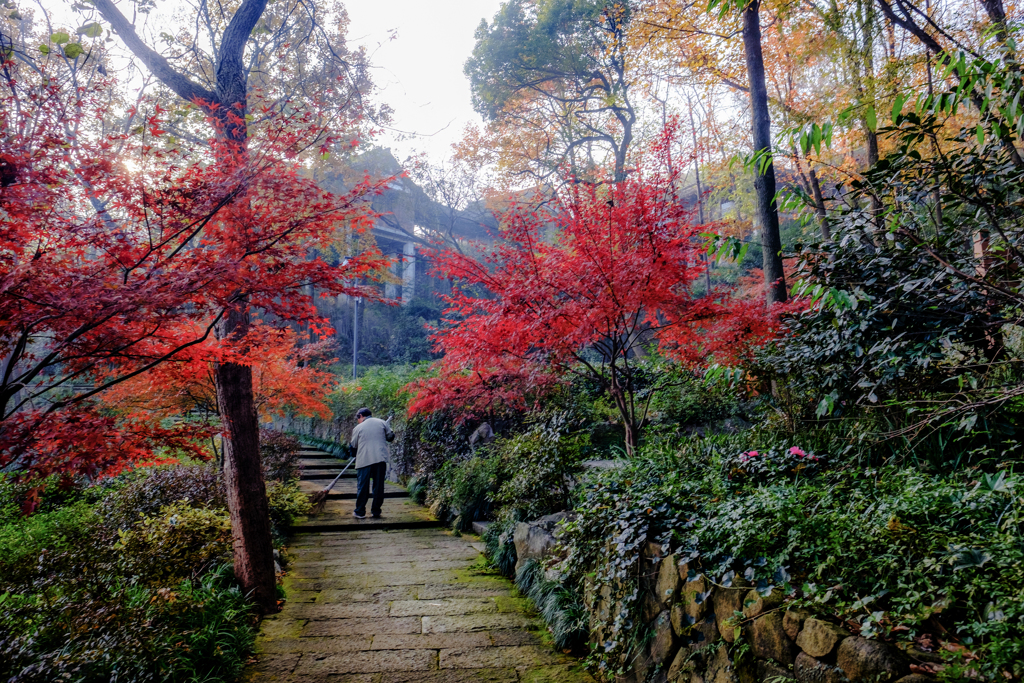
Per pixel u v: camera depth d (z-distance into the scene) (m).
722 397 7.55
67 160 2.62
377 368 20.20
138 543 4.12
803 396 4.57
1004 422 3.16
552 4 14.87
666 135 4.80
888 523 2.28
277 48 7.64
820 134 2.93
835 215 3.69
